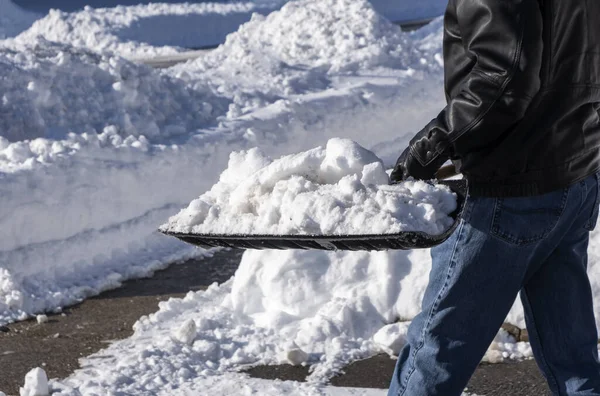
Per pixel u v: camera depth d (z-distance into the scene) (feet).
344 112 51.60
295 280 26.45
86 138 37.11
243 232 15.20
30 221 31.63
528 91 13.98
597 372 16.40
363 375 22.89
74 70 42.98
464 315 15.16
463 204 14.60
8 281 29.22
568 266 16.14
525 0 13.88
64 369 24.17
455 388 15.34
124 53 109.70
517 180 14.71
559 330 16.30
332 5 69.82
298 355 23.53
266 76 56.54
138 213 36.06
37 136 39.75
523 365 23.16
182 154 39.34
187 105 46.32
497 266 15.01
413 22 155.43
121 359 24.57
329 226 14.48
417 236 13.88
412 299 25.50
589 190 15.60
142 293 30.94
